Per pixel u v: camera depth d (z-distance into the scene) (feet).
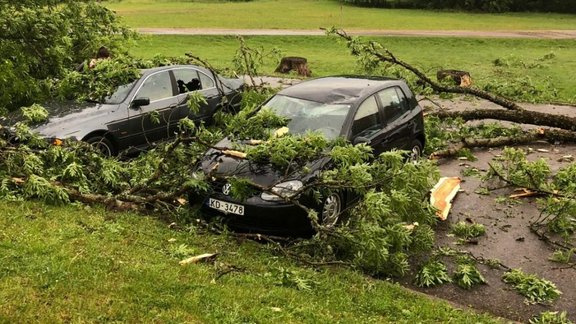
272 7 204.64
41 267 15.58
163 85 31.58
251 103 33.04
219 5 213.25
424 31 135.44
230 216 21.06
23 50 33.68
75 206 21.72
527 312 17.21
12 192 22.07
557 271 19.79
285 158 20.75
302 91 26.55
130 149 28.50
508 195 27.14
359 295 16.72
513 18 177.37
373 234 17.49
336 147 20.03
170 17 158.92
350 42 40.75
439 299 17.44
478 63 89.56
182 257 17.93
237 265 17.85
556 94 57.52
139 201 22.29
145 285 15.24
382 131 25.66
